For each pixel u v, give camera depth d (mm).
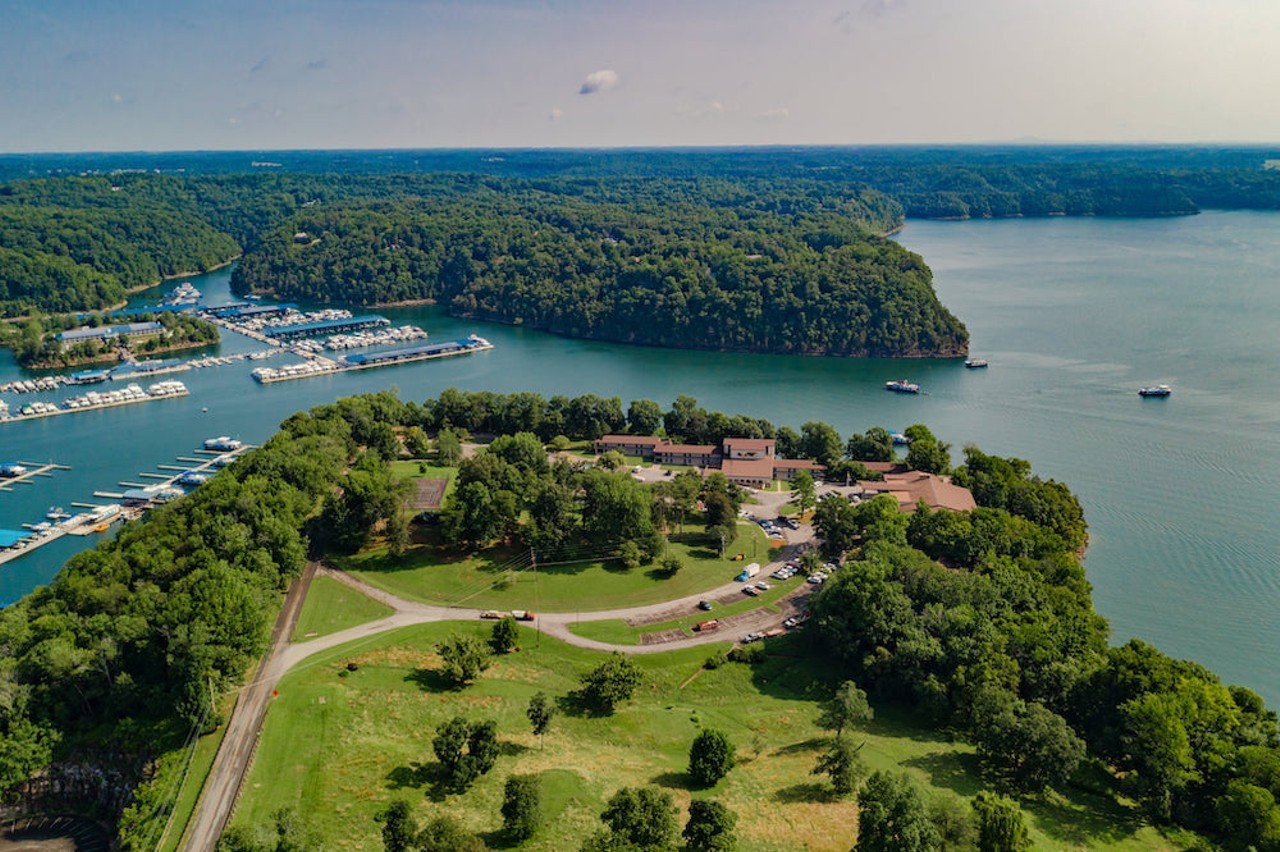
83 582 170625
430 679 159875
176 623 151000
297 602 188250
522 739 142375
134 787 136375
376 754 134000
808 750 142000
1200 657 185750
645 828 106438
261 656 163875
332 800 122750
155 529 195250
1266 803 114125
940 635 162875
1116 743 134375
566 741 143125
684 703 161375
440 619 184250
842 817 121375
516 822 112938
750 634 181250
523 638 177875
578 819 118562
